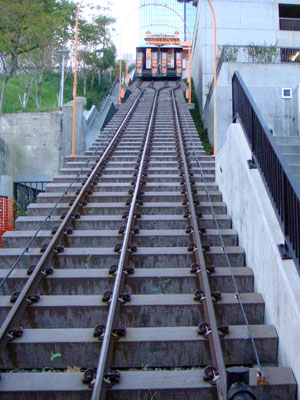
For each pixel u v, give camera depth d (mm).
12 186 13148
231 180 7996
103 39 37375
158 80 42531
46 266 6254
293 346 4137
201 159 12227
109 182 10414
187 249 6832
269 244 5129
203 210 8398
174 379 4066
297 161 8250
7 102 25578
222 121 13961
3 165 15266
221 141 13875
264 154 5816
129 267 6145
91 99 30859
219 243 7188
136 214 8141
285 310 4434
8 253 6859
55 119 16578
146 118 19922
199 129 23750
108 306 5242
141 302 5328
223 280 5941
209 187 9633
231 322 5266
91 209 8617
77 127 18688
